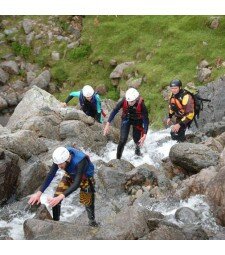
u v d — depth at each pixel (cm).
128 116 1272
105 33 2416
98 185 1169
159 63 2098
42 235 892
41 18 2589
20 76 2411
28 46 2508
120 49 2317
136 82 2072
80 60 2397
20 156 1334
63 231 903
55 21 2564
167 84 1962
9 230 1001
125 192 1165
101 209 1082
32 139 1386
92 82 2286
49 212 1045
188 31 2158
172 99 1341
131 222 880
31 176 1186
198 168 1204
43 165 1227
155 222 890
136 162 1401
